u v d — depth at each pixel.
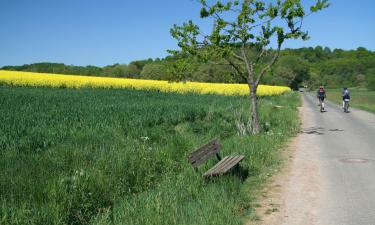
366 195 8.23
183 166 9.83
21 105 20.09
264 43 16.72
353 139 16.27
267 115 22.62
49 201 6.40
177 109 20.59
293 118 23.75
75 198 6.65
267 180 9.41
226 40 16.84
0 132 11.28
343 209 7.34
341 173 10.17
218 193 7.54
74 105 20.83
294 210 7.27
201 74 69.69
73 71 99.25
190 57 17.14
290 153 12.96
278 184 9.06
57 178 7.21
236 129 16.42
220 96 37.69
